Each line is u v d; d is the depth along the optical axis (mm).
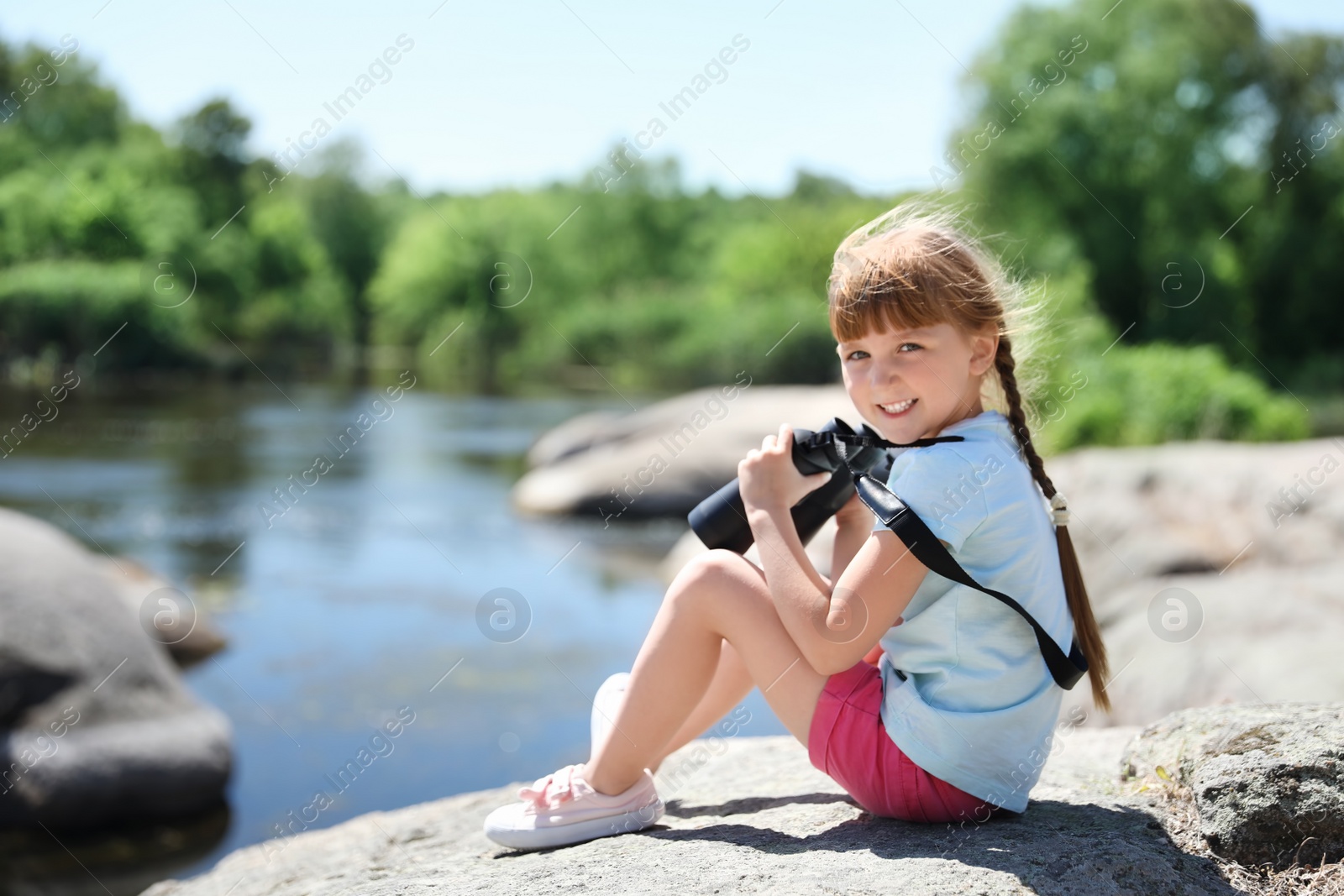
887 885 1585
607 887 1658
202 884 2461
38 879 3936
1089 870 1646
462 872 1900
